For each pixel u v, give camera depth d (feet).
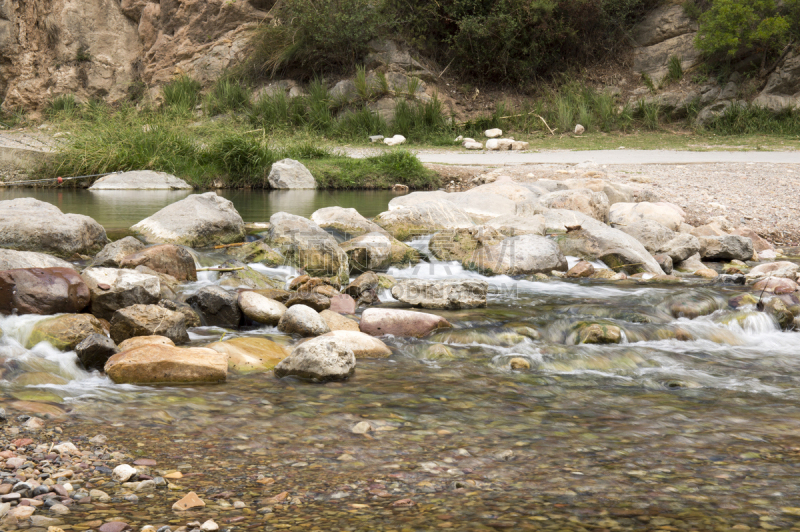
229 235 26.08
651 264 24.67
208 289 17.26
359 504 8.07
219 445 9.87
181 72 86.33
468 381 13.30
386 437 10.27
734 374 14.14
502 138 70.38
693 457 9.61
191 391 12.38
